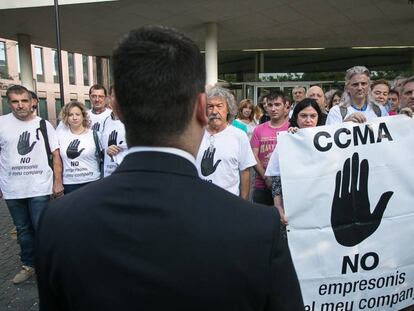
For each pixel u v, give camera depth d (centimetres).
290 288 82
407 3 870
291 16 982
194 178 82
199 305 74
